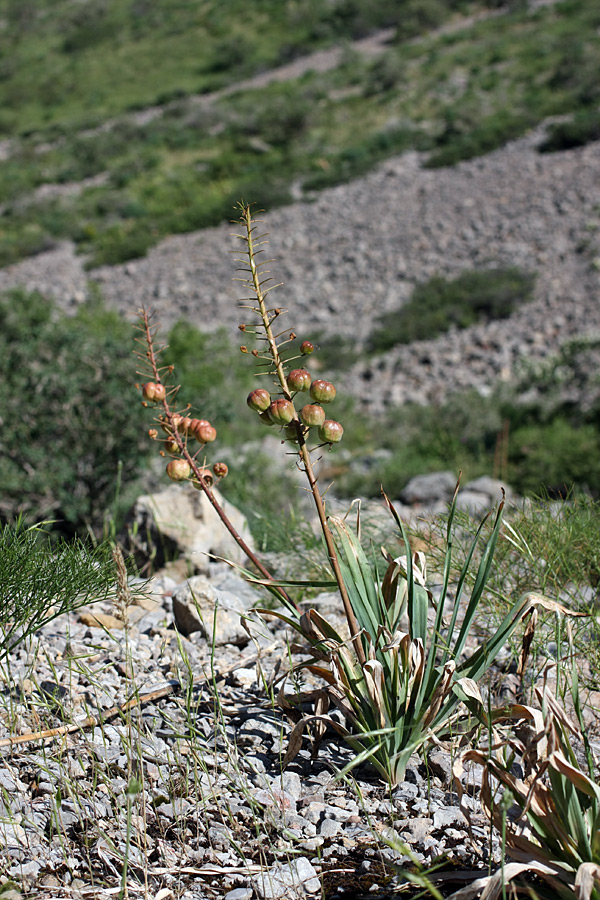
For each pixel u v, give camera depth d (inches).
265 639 139.8
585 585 145.9
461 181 1206.3
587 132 1192.2
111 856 87.0
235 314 996.6
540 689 112.3
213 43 2571.4
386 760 98.7
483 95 1521.9
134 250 1272.1
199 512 199.0
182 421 105.3
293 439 96.6
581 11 1845.5
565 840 79.3
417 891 81.9
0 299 679.7
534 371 675.4
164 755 104.0
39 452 318.3
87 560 119.9
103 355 346.3
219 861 87.0
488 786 83.6
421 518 164.6
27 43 3034.0
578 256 909.8
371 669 97.6
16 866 85.0
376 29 2287.2
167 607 162.9
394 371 775.1
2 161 1980.8
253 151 1617.9
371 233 1122.7
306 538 201.8
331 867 86.0
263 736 110.3
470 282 893.8
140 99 2258.9
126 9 3107.8
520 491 440.5
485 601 137.0
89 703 115.1
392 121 1551.4
